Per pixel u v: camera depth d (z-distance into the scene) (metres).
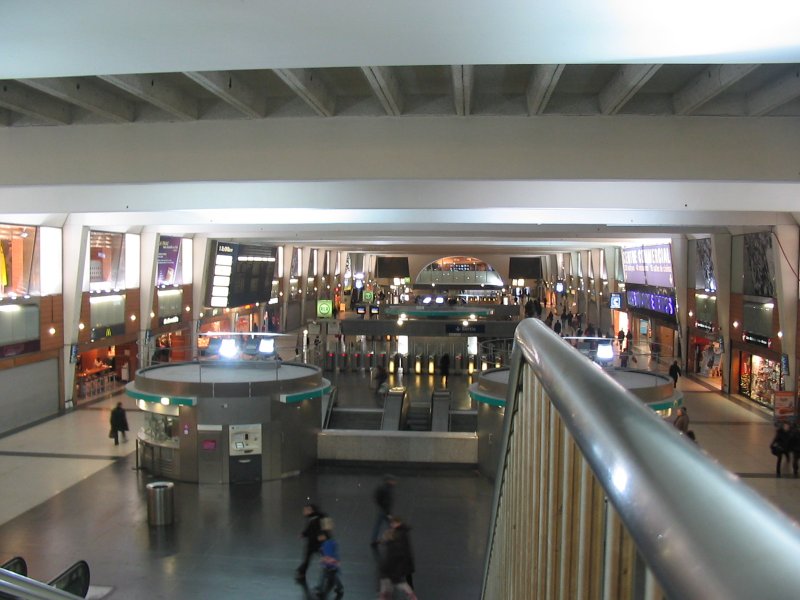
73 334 23.61
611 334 45.41
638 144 11.27
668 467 1.10
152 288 29.62
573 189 15.09
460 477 16.17
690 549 0.90
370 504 14.18
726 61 6.70
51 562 11.20
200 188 16.09
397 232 32.88
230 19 5.57
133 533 12.47
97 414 22.91
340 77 10.41
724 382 27.14
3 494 14.63
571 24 5.66
